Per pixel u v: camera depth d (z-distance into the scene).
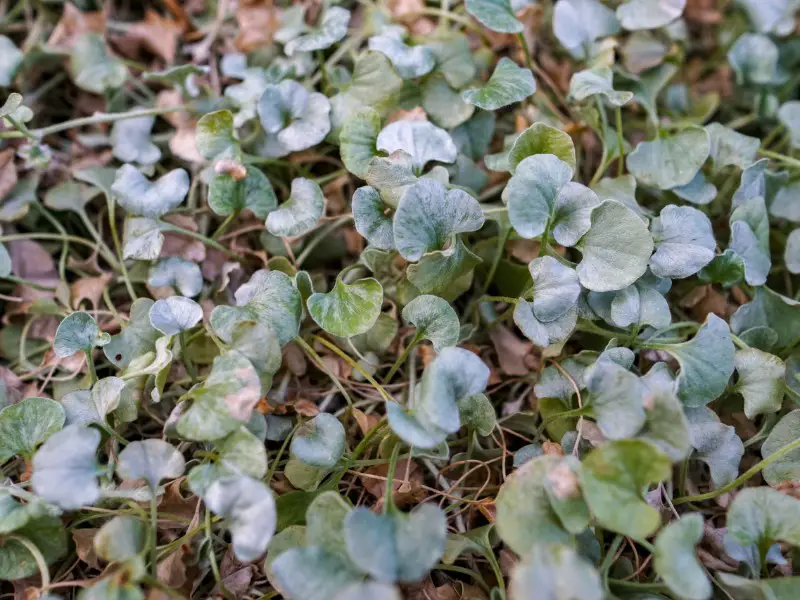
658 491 0.16
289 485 0.17
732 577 0.14
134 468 0.14
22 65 0.22
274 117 0.19
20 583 0.16
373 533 0.13
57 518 0.15
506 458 0.18
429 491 0.18
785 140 0.22
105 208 0.22
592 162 0.22
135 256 0.18
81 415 0.16
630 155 0.20
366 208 0.16
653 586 0.15
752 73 0.23
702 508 0.17
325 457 0.15
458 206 0.16
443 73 0.20
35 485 0.13
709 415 0.17
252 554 0.13
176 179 0.19
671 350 0.16
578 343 0.19
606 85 0.19
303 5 0.24
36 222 0.22
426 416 0.14
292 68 0.21
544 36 0.24
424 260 0.16
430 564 0.13
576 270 0.16
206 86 0.22
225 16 0.24
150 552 0.15
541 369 0.18
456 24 0.24
